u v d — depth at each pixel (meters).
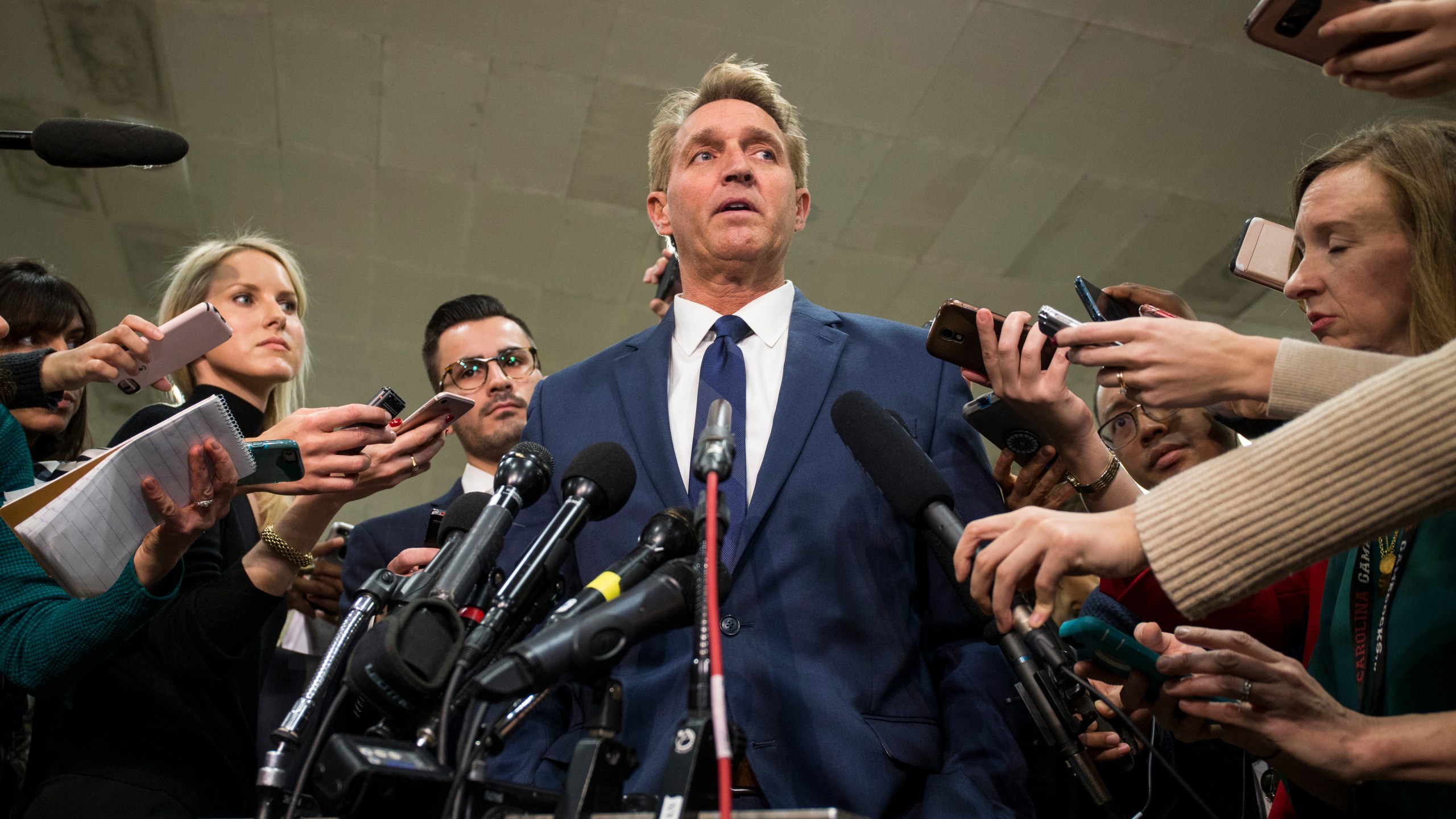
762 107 2.27
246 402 2.79
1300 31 1.24
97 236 8.00
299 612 3.04
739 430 1.79
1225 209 7.56
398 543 2.93
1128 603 1.68
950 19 6.39
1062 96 6.86
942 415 1.82
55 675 1.74
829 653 1.57
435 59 6.74
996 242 7.96
